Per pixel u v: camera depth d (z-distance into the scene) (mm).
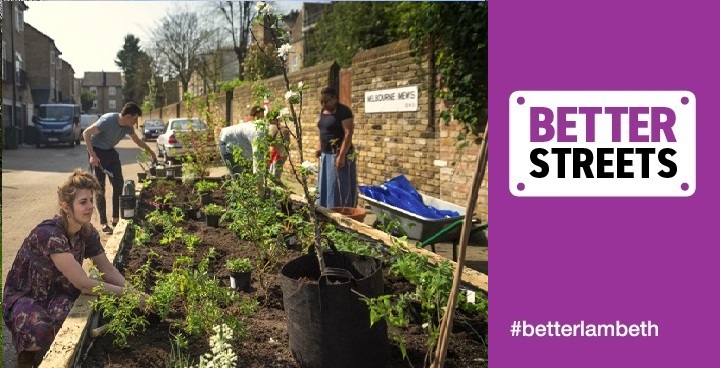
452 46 8344
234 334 3381
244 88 19156
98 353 3168
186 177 9148
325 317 2982
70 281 3578
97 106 116375
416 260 3746
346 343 3006
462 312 3795
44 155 26406
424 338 3457
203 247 5629
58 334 3031
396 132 10250
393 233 6645
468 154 8516
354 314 2984
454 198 8852
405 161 10062
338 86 12531
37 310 3553
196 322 3256
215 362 2781
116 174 7832
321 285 2967
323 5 24562
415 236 6375
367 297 3016
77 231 3807
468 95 8266
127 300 3438
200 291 3408
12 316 3576
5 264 6539
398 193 7340
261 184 5234
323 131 7719
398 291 4074
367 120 11094
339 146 7652
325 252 3553
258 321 3734
